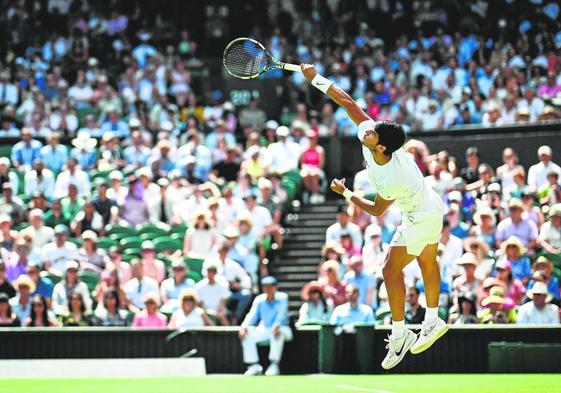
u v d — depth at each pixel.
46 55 61.59
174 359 30.62
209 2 63.88
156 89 53.62
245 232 38.59
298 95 55.50
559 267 35.75
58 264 38.28
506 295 33.41
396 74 55.47
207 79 59.12
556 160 43.25
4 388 23.97
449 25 60.25
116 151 47.31
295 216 44.31
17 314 34.41
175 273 35.56
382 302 34.44
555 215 36.44
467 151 44.69
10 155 49.78
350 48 58.19
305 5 63.31
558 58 52.50
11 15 63.88
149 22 64.38
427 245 19.02
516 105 47.97
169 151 46.22
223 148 47.41
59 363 29.91
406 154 18.64
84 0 65.06
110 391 22.47
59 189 44.31
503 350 29.84
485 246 35.19
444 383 24.17
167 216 42.38
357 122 18.55
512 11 58.28
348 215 38.53
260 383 24.91
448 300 34.25
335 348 30.83
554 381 24.58
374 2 61.72
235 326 33.44
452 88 51.53
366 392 21.20
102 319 34.06
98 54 61.91
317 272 40.66
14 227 42.31
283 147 45.50
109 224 41.34
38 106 54.59
